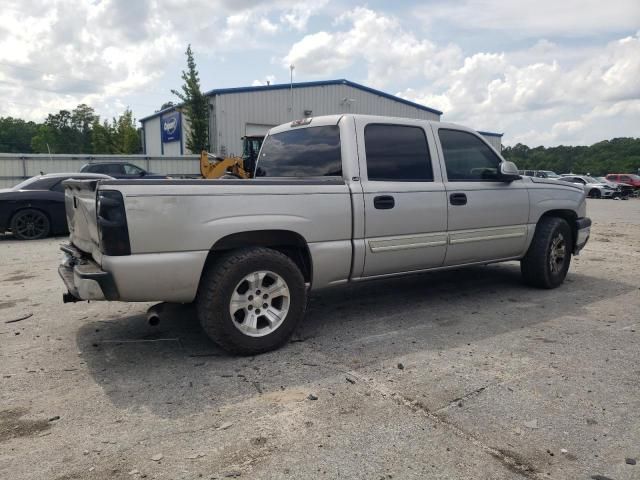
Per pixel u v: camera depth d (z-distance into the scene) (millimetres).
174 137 39625
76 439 2814
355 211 4414
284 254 4246
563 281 6531
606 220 16578
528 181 5891
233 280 3832
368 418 2994
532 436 2785
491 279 6742
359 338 4418
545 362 3820
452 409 3096
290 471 2486
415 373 3643
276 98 33531
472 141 5473
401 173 4797
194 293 3789
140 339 4477
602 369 3680
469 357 3938
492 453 2625
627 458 2572
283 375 3643
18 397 3346
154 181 3574
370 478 2428
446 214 5023
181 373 3709
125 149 53625
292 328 4148
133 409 3162
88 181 3652
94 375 3699
